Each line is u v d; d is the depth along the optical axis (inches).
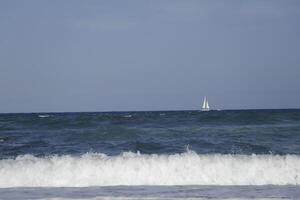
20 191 1732.3
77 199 1505.9
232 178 2014.0
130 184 1937.7
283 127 4264.3
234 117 5984.3
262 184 1948.8
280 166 2113.7
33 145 3097.9
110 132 3710.6
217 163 2129.7
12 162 2132.1
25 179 1974.7
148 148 2888.8
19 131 4311.0
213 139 3304.6
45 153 2719.0
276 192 1690.5
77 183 1940.2
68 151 2790.4
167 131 3946.9
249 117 5944.9
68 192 1700.3
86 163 2123.5
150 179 1998.0
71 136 3582.7
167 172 2052.2
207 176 2030.0
